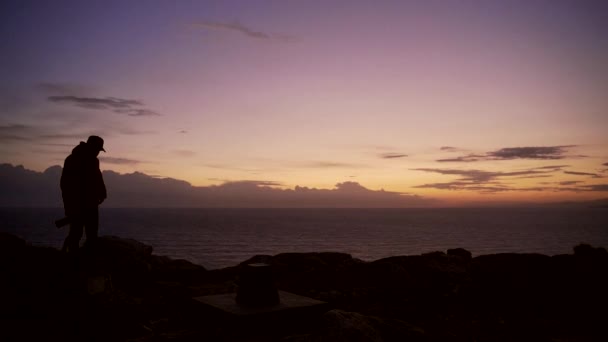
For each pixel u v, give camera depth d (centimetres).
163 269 1038
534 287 922
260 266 634
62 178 728
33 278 750
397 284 1010
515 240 17338
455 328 755
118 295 739
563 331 747
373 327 600
